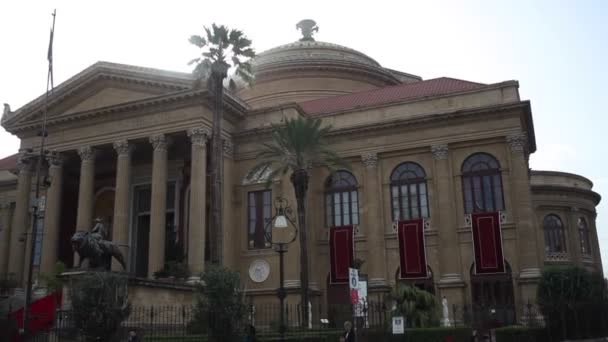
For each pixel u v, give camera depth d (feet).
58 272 118.01
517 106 121.39
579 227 181.98
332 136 136.67
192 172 124.26
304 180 112.68
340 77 183.93
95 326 67.36
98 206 159.33
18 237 139.85
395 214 130.21
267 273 131.13
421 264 123.03
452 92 129.08
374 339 78.07
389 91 156.46
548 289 87.51
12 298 119.44
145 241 151.84
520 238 116.47
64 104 142.00
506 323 112.37
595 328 85.71
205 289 70.44
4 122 144.66
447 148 127.03
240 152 140.26
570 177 183.21
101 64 136.26
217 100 113.80
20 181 143.43
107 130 134.72
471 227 121.19
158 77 130.31
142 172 152.25
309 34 212.43
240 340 69.62
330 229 132.98
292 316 122.83
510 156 121.60
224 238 131.95
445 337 83.56
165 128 128.88
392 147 131.64
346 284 129.49
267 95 183.62
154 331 90.94
